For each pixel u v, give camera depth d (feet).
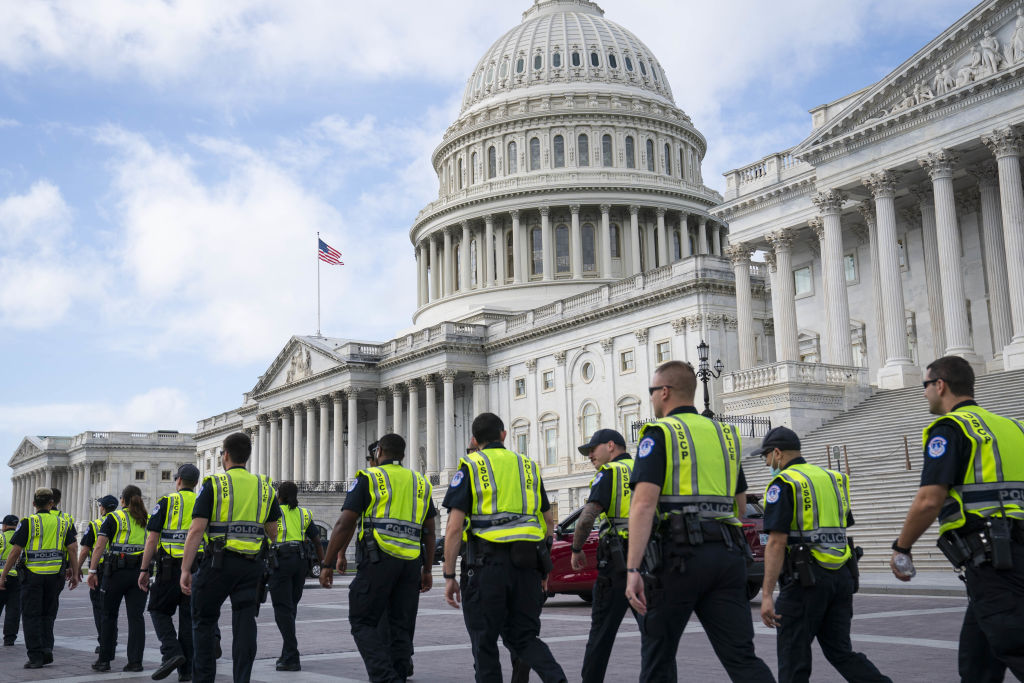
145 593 51.06
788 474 31.63
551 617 75.87
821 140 170.60
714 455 26.73
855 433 143.02
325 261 320.70
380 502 37.47
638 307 238.68
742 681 25.41
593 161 356.38
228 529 39.09
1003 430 25.63
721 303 224.74
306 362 332.80
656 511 26.35
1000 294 158.40
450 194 372.58
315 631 71.72
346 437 352.69
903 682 39.24
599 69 369.91
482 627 32.83
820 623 31.76
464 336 285.23
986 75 147.74
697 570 25.75
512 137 363.35
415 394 296.51
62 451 513.86
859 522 112.78
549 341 266.16
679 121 371.76
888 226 161.48
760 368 162.91
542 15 398.21
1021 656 24.79
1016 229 143.84
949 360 27.25
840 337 168.14
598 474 35.32
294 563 49.47
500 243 351.05
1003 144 145.89
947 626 57.88
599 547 34.73
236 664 38.88
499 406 282.77
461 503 33.47
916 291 176.96
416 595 38.93
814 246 196.85
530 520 33.65
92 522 57.41
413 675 46.70
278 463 355.56
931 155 154.61
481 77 388.57
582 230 350.02
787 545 31.71
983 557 24.98
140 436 488.44
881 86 161.17
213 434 437.17
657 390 28.25
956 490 25.67
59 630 80.74
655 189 348.79
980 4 147.84
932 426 25.99
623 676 44.04
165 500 45.96
